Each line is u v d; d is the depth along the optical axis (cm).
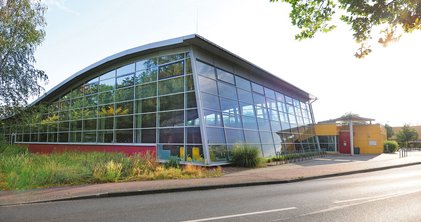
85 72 2839
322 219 688
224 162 1961
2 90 2148
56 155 1953
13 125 2358
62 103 3253
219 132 2034
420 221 686
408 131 6406
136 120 2325
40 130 3481
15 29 2045
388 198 962
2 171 1353
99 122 2691
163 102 2148
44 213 725
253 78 2720
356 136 4059
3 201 848
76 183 1159
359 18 564
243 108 2414
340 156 3362
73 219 668
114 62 2592
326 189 1161
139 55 2392
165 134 2084
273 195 1010
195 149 1883
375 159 2850
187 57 2048
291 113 3359
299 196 992
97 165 1349
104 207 799
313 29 638
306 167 1986
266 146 2558
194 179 1320
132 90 2419
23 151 2434
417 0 491
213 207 804
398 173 1820
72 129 3023
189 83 2000
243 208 793
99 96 2759
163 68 2205
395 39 549
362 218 704
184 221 654
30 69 2233
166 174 1362
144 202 874
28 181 1095
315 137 3941
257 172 1656
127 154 2100
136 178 1291
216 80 2177
